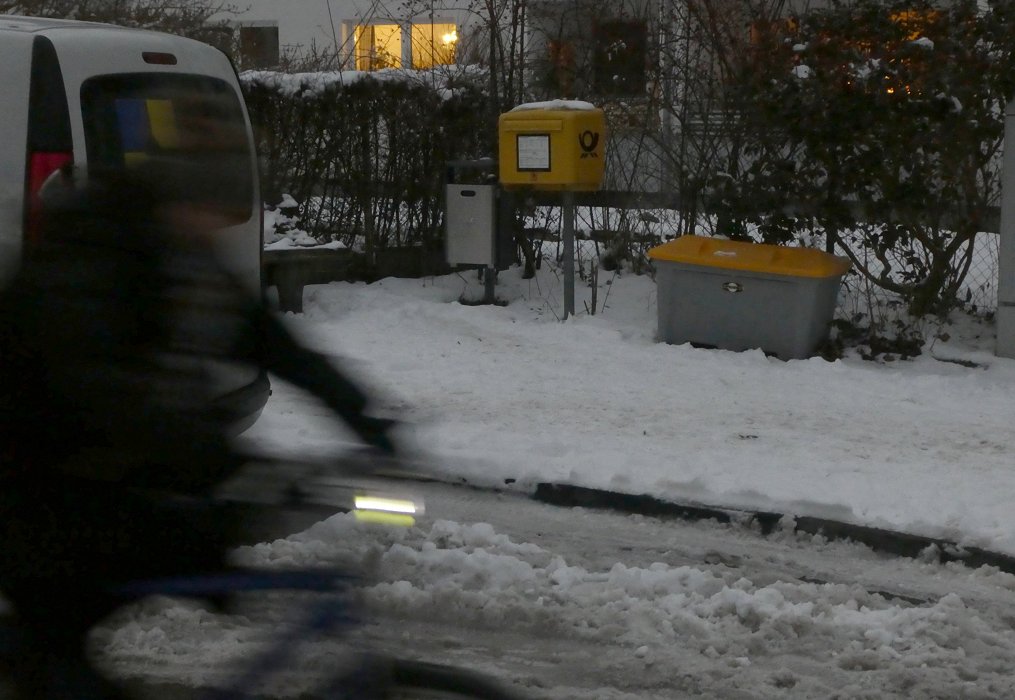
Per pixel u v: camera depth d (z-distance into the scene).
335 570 3.44
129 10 14.53
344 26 20.19
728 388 8.67
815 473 6.63
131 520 3.29
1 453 3.25
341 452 3.45
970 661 4.73
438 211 12.09
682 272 9.71
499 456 6.73
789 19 10.18
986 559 5.62
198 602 3.42
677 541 5.98
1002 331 9.37
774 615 5.03
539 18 11.84
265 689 3.47
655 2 11.25
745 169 10.49
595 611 5.13
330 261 11.02
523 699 3.43
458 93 11.74
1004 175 9.17
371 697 3.24
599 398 8.38
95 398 3.12
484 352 9.60
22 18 5.83
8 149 5.29
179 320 3.26
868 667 4.69
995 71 8.94
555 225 11.92
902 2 9.30
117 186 3.24
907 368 9.27
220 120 3.66
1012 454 7.18
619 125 11.50
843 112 9.30
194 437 3.28
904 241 9.71
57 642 3.24
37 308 3.13
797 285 9.30
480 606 5.11
